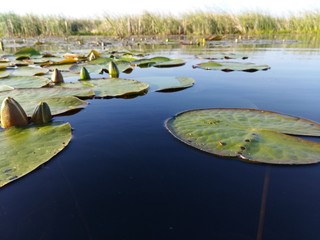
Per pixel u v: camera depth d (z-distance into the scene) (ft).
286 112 7.72
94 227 3.43
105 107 8.13
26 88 9.64
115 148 5.45
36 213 3.67
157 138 5.87
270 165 4.70
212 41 41.04
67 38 49.75
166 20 55.21
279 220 3.48
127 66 15.56
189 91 10.03
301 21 57.21
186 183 4.32
